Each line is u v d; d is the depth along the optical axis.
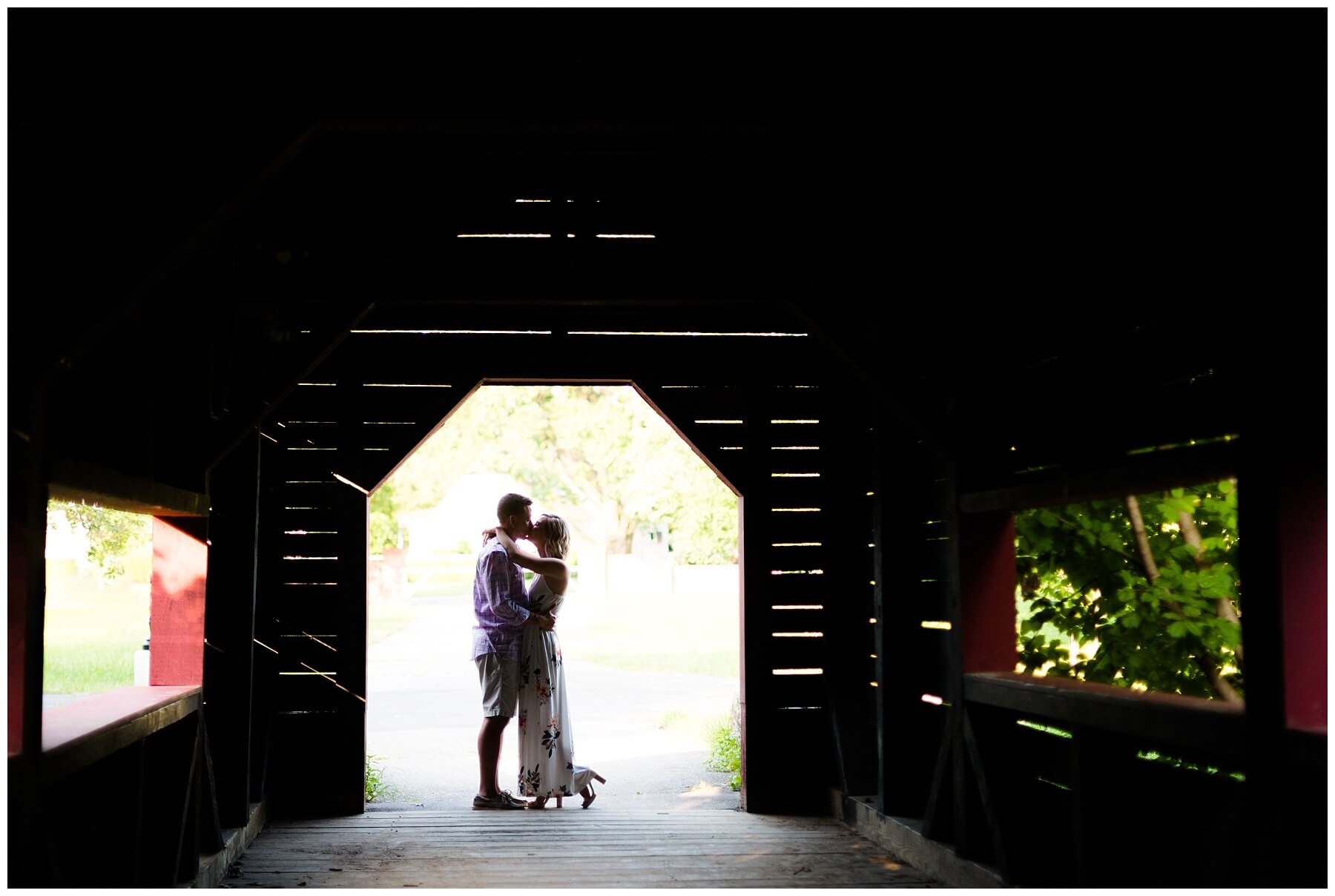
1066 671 5.08
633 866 4.82
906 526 5.45
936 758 5.15
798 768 6.30
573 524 30.75
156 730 3.65
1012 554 4.57
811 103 3.06
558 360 6.38
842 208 5.01
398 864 4.85
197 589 4.48
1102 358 3.71
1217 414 3.14
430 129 3.11
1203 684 4.80
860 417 6.47
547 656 6.33
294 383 4.85
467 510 35.38
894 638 5.37
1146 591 4.67
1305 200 2.73
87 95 2.95
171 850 4.01
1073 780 3.57
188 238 3.02
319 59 3.00
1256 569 2.71
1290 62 2.73
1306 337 2.73
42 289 2.84
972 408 4.59
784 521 6.45
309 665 6.12
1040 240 4.06
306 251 4.99
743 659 6.38
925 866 4.71
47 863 2.76
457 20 2.98
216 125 3.05
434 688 13.26
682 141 4.18
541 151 4.14
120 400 3.70
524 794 6.30
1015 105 3.04
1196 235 2.90
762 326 6.48
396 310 6.29
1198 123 2.96
